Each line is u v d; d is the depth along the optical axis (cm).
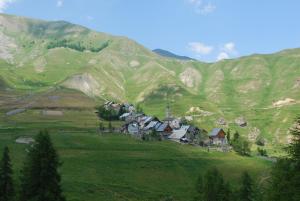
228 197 7412
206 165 13362
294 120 3812
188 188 10569
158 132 19600
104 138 16062
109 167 11438
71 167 10781
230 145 18800
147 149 14512
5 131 16000
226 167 13362
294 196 3409
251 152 19300
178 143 17700
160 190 10000
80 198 7744
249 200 7388
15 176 8300
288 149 3656
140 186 10038
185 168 12631
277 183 3712
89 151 13200
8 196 5447
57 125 19025
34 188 5038
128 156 12988
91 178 9919
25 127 17550
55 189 5091
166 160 12962
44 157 5100
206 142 19425
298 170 3525
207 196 7375
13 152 11950
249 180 7556
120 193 8856
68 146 13712
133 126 19675
